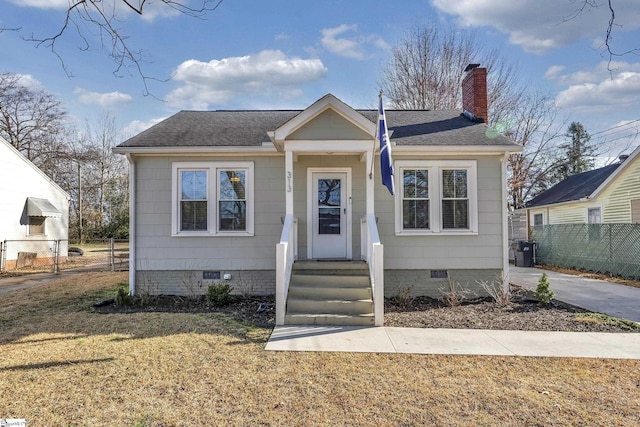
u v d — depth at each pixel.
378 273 6.66
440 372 4.47
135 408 3.57
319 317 6.63
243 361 4.80
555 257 17.12
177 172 9.12
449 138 9.11
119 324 6.54
